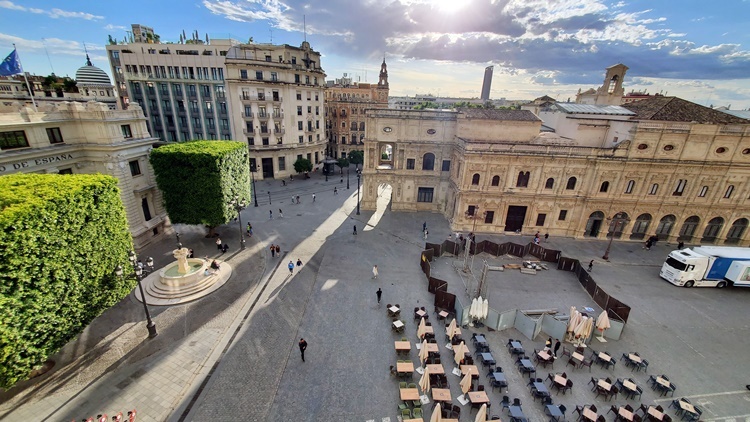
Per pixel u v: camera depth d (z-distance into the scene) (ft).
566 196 142.72
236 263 117.39
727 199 136.56
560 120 162.20
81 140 114.32
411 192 175.32
